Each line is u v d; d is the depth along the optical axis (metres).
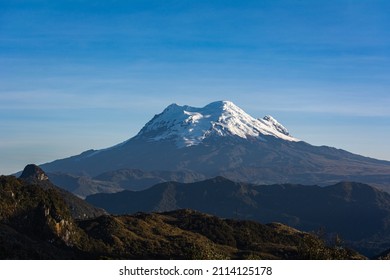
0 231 169.12
